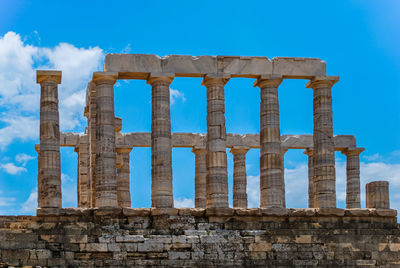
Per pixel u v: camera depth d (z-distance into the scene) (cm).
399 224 4619
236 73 4709
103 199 4422
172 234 4303
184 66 4641
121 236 4169
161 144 4550
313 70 4806
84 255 4106
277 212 4484
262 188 4697
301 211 4509
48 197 4322
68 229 4128
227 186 4650
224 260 4241
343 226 4553
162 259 4175
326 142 4759
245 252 4294
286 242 4378
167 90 4619
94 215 4291
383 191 4653
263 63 4747
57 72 4444
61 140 6009
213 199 4594
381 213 4597
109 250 4134
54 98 4453
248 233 4350
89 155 5116
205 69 4666
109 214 4312
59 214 4212
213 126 4666
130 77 4656
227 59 4716
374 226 4591
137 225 4331
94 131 4988
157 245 4188
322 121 4788
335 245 4438
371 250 4478
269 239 4350
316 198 4741
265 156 4706
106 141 4491
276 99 4766
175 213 4394
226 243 4275
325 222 4541
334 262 4397
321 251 4409
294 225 4500
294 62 4794
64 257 4062
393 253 4500
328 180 4709
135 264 4138
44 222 4184
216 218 4434
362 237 4488
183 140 6206
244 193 6278
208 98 4706
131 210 4322
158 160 4538
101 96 4531
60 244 4094
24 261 3944
